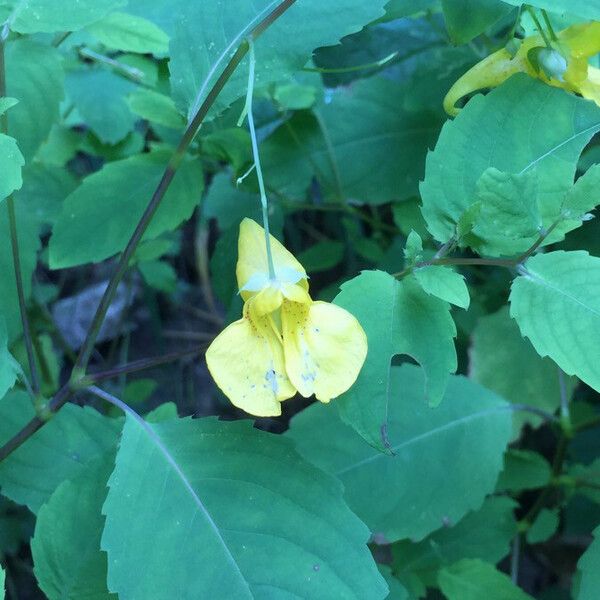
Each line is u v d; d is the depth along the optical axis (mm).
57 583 122
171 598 110
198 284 321
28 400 147
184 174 162
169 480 119
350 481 154
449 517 156
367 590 112
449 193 122
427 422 160
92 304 305
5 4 126
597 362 109
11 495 138
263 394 110
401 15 148
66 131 223
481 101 123
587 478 183
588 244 189
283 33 125
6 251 148
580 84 129
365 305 117
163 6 167
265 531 115
